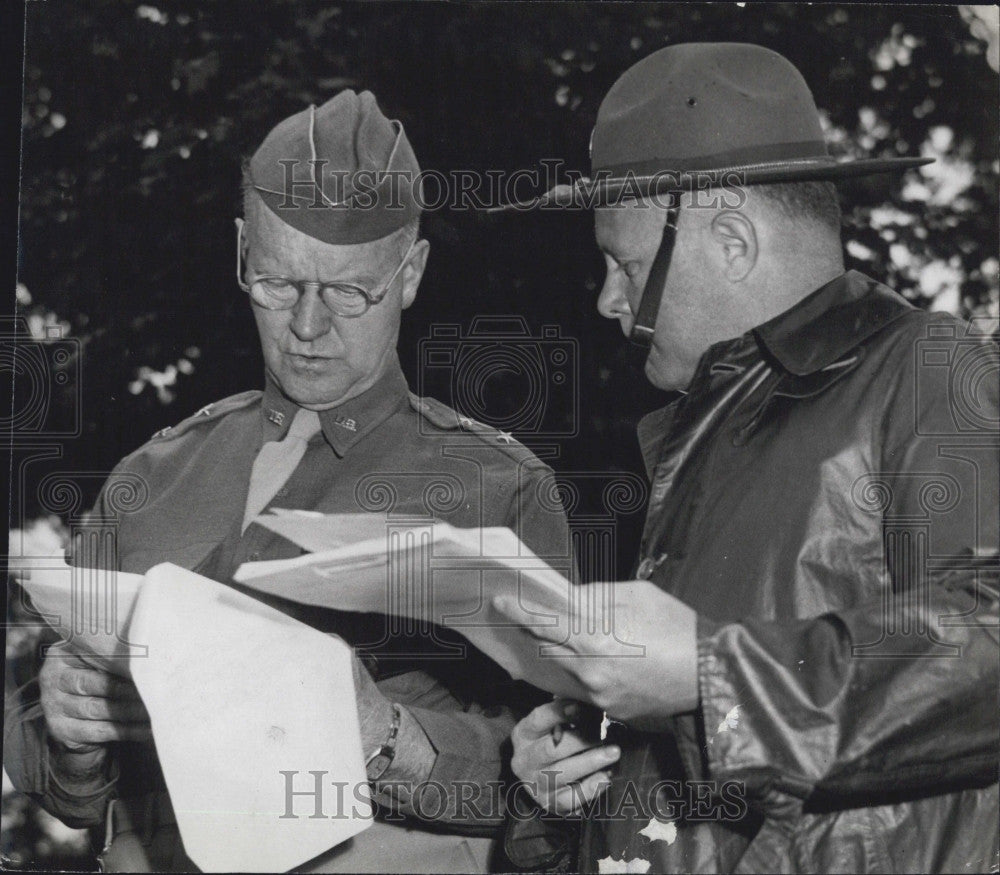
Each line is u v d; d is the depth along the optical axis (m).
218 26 5.20
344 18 5.12
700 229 2.90
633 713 2.49
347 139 3.54
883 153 4.95
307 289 3.47
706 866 2.73
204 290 5.23
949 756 2.38
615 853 2.82
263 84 5.20
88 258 5.22
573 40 5.00
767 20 4.92
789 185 2.90
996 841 2.52
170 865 3.25
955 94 4.93
